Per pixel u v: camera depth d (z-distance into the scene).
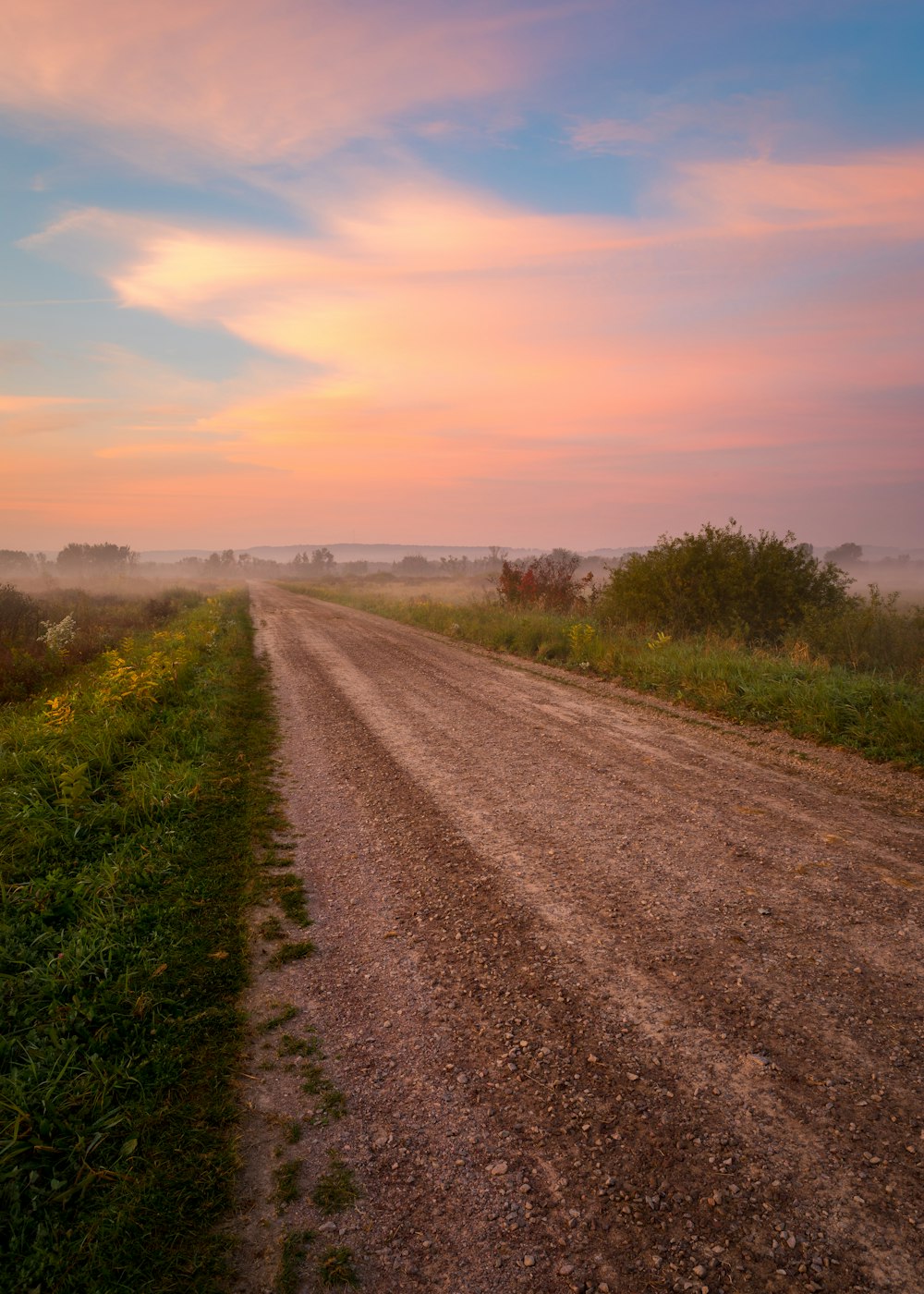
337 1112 2.76
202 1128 2.69
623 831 5.48
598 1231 2.22
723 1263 2.09
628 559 17.08
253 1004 3.46
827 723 7.91
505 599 23.78
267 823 5.84
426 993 3.53
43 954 3.74
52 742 7.19
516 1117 2.71
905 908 4.12
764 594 14.91
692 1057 2.98
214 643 16.78
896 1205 2.25
